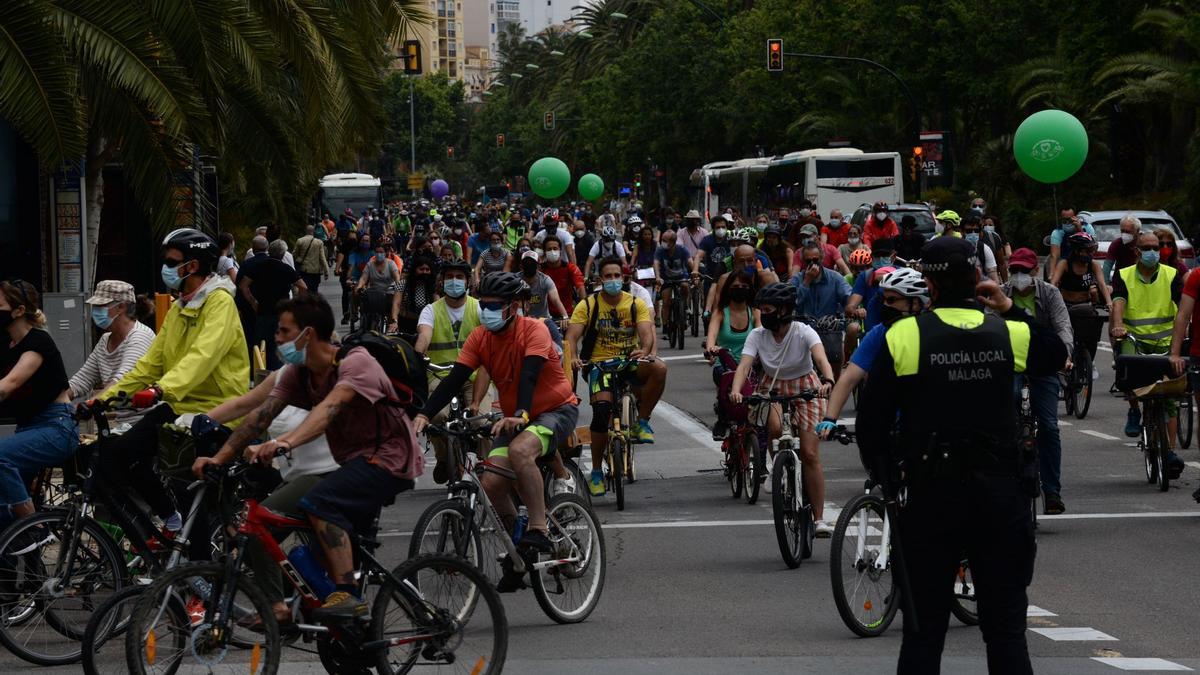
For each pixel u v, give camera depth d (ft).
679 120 402.93
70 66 72.28
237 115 101.55
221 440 38.99
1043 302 63.82
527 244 135.03
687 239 146.20
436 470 61.93
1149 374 66.59
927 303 37.70
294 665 40.34
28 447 44.70
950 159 278.87
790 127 334.44
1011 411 31.27
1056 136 92.94
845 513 43.06
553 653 41.29
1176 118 253.44
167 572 33.24
